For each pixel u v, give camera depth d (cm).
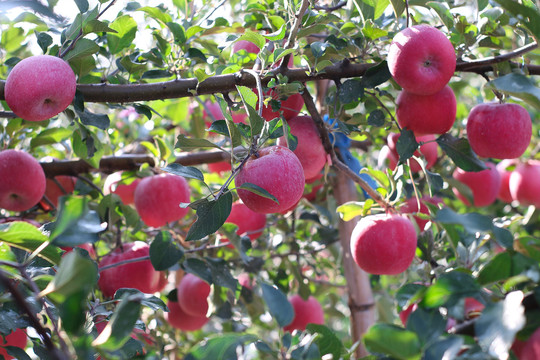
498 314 105
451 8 210
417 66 174
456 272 121
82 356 93
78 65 191
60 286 91
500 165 333
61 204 106
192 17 244
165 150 246
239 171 155
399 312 170
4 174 204
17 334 180
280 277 285
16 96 161
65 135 242
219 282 223
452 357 102
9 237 122
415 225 203
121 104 213
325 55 201
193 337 324
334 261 318
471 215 122
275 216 302
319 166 200
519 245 125
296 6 194
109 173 259
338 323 488
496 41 196
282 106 200
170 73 218
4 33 247
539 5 186
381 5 200
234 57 203
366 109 218
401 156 188
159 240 203
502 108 192
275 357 122
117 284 219
